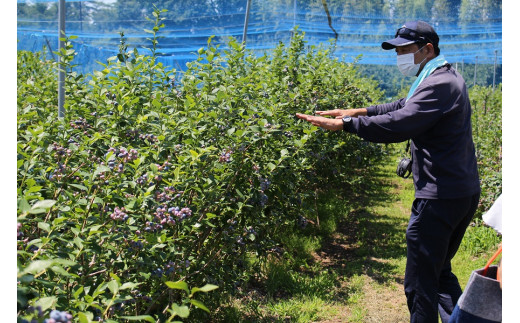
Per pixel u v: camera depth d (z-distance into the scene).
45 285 1.75
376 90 11.84
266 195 3.37
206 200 2.65
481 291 2.17
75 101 3.33
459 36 13.07
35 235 2.16
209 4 9.19
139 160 2.28
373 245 5.28
